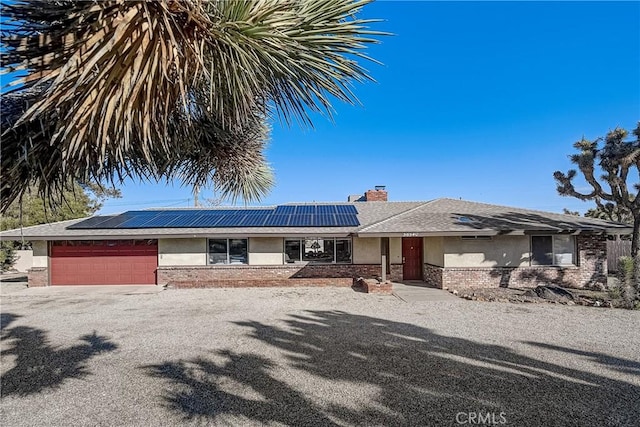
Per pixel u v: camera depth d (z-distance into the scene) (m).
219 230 17.16
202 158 2.99
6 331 9.16
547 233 14.84
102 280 17.62
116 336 8.59
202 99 2.29
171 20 1.79
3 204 1.97
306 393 5.38
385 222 16.20
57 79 1.49
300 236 17.02
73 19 1.63
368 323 9.62
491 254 15.55
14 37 1.65
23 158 1.79
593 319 9.75
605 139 13.77
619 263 12.44
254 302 12.84
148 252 17.80
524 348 7.32
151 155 2.51
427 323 9.55
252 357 6.98
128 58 1.69
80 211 24.77
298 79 2.06
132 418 4.72
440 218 16.56
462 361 6.62
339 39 1.99
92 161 2.12
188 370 6.35
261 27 1.83
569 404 4.91
